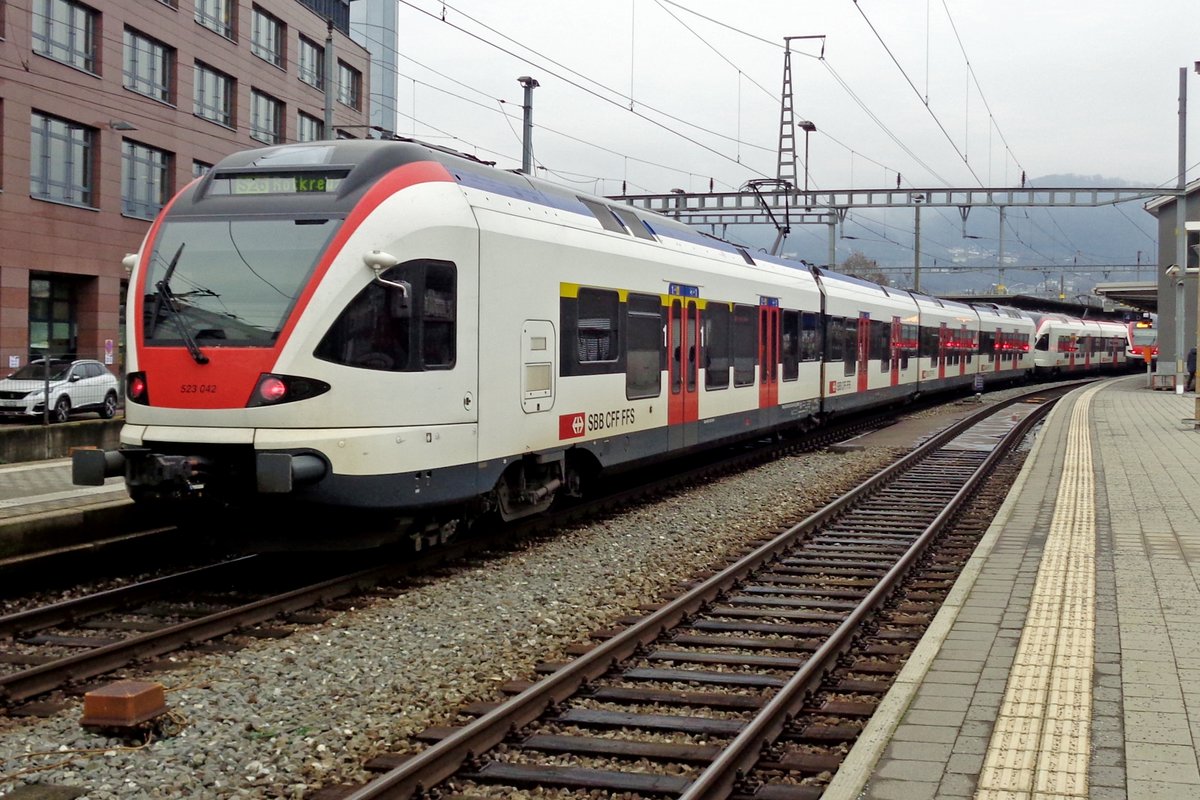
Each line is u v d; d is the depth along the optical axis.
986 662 6.62
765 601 9.20
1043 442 21.41
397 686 6.87
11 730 6.19
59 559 10.16
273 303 9.05
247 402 8.89
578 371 12.14
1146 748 5.16
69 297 33.69
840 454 20.92
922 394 33.88
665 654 7.56
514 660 7.49
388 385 9.22
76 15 32.62
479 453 10.27
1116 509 12.79
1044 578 9.06
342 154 9.85
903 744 5.26
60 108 31.86
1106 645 6.98
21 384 23.94
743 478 17.27
